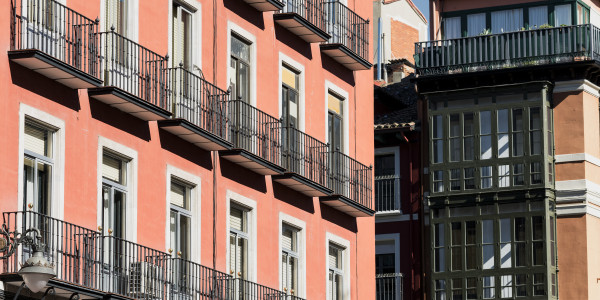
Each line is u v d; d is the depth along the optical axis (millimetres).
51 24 28797
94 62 30141
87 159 30391
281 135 38375
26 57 28000
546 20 51875
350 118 42938
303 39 40188
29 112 28641
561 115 49688
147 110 31531
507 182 49625
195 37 34906
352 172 41938
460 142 50562
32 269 24188
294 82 39844
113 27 30312
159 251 31516
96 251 29875
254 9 37719
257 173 37219
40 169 29141
